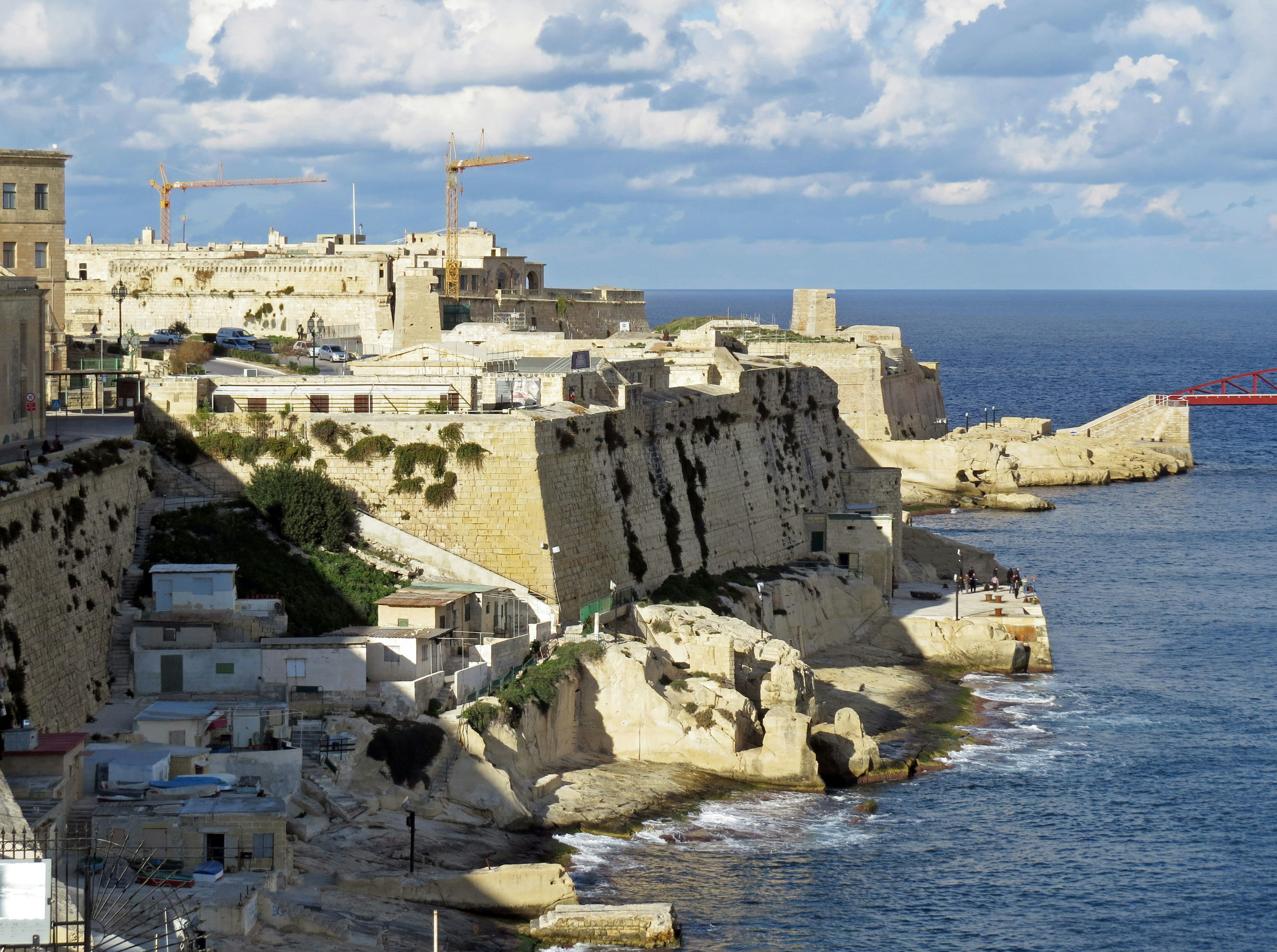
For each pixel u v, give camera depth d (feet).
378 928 250.16
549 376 407.64
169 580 324.39
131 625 320.70
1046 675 450.30
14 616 281.74
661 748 347.15
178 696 311.27
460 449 372.38
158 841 249.14
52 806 244.42
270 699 309.83
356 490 375.04
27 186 436.35
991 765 369.30
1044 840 325.62
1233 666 459.32
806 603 457.68
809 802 338.75
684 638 373.81
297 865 264.52
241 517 360.89
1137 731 398.21
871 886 299.17
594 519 394.32
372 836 281.13
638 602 392.06
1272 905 299.58
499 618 358.23
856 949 275.18
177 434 376.89
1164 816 340.59
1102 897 300.40
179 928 213.05
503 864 284.20
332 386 389.19
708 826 321.11
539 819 310.86
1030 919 290.35
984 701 422.41
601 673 349.41
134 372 425.69
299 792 282.36
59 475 311.68
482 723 313.32
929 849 317.83
